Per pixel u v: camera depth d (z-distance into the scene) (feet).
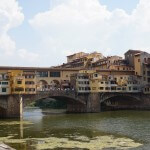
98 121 338.54
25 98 398.83
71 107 483.10
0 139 230.68
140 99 516.73
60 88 465.06
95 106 462.60
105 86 475.72
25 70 453.58
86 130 272.51
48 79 476.54
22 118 384.47
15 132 265.54
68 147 197.88
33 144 209.77
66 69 492.54
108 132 257.75
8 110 385.29
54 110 528.63
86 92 458.09
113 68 568.00
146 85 513.86
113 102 546.26
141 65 525.75
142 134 243.40
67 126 301.63
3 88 383.45
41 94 413.80
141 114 413.18
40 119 372.58
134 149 188.34
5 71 433.07
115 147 194.90
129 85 504.84
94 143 209.15
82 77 458.91
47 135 247.91
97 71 519.60
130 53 599.57
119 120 344.28
